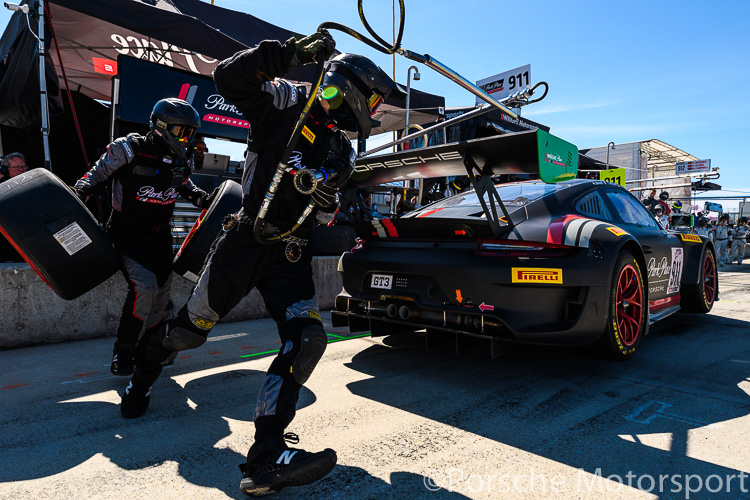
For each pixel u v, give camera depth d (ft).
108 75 24.85
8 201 6.73
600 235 8.59
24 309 10.75
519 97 11.69
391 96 5.45
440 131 24.66
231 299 5.35
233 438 6.23
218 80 4.56
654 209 31.65
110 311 11.96
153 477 5.23
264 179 4.98
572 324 8.02
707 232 38.60
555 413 7.13
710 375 9.03
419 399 7.72
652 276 11.55
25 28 16.39
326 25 4.76
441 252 8.57
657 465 5.55
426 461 5.62
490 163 7.63
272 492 4.55
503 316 7.79
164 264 8.55
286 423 4.69
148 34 17.71
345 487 5.03
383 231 9.43
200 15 24.67
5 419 6.79
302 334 4.93
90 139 20.93
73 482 5.11
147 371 6.58
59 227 6.92
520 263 7.84
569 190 10.03
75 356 10.08
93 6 16.42
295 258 5.20
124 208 7.83
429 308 8.57
